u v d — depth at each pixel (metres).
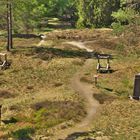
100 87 44.38
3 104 39.44
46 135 30.27
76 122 32.94
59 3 125.06
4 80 49.12
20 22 72.00
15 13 67.38
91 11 103.19
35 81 48.62
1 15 66.81
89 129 31.14
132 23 62.94
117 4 100.12
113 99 39.66
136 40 64.25
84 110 35.69
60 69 53.56
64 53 63.06
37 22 76.88
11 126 32.81
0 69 54.44
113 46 69.75
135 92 40.38
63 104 37.12
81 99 39.41
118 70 52.00
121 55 63.16
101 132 30.38
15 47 67.94
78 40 77.94
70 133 30.41
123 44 65.19
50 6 122.88
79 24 106.19
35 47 67.44
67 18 127.12
